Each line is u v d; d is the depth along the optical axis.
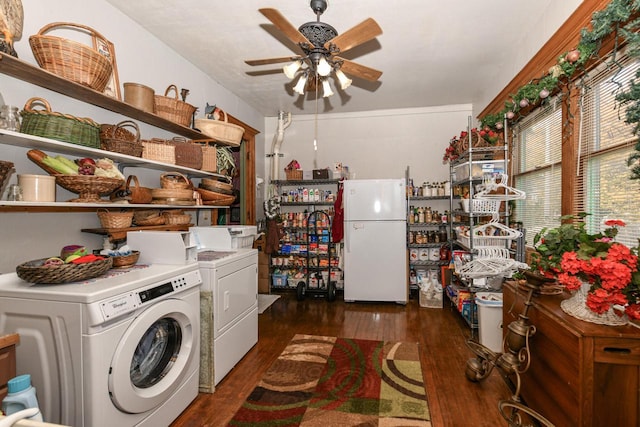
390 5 2.32
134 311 1.52
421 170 4.73
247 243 3.01
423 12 2.40
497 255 2.88
